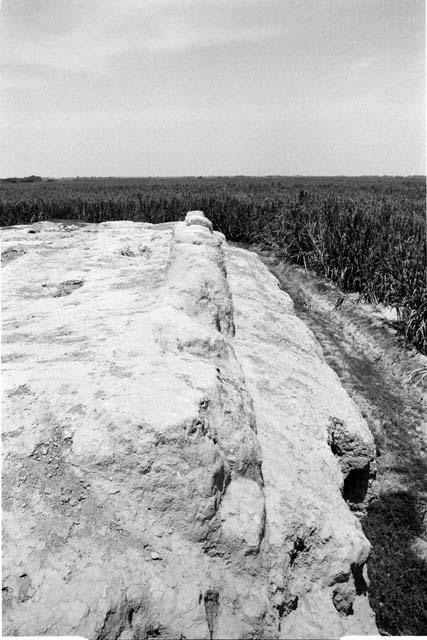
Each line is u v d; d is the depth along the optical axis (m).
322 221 15.31
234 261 10.92
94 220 28.17
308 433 4.82
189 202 25.25
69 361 4.42
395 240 11.96
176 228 9.59
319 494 4.06
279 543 3.43
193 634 2.75
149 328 5.00
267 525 3.51
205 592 2.96
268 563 3.32
